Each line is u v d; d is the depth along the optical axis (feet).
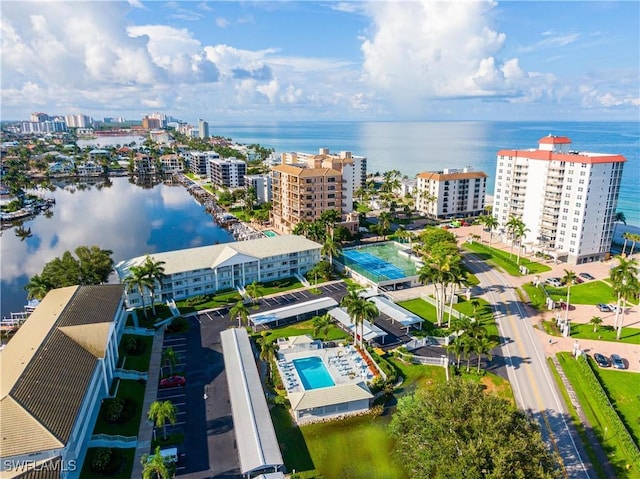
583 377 285.84
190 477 206.49
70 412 206.39
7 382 209.67
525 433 190.29
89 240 643.04
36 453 181.78
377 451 226.38
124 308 351.46
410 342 330.34
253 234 638.94
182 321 349.61
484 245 572.51
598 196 496.64
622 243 602.03
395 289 432.25
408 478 208.33
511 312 386.11
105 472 205.67
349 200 638.94
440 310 360.89
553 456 186.80
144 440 230.07
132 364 295.89
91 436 224.53
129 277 354.74
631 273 331.57
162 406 218.79
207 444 227.40
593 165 480.64
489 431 180.96
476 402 201.77
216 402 260.83
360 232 638.53
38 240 646.33
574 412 253.85
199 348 320.70
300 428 241.96
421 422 204.03
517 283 456.04
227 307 389.60
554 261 518.78
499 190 605.31
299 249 456.86
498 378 286.25
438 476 175.11
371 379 282.36
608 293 425.28
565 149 559.79
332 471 212.64
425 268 353.51
